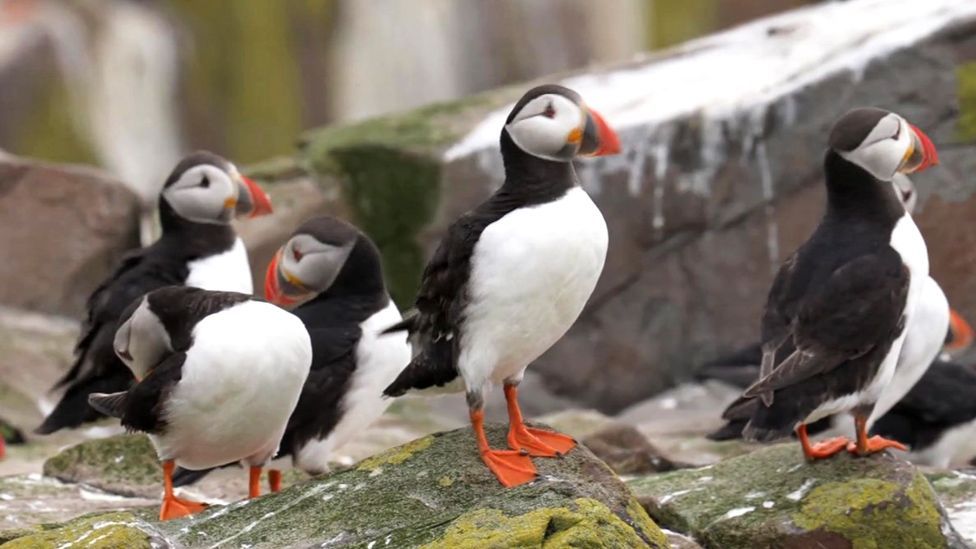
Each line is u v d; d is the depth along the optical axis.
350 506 8.39
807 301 9.23
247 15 31.86
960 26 15.95
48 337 16.19
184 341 9.12
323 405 10.44
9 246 17.20
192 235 12.25
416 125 17.20
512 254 8.30
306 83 32.22
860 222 9.49
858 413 9.42
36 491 10.92
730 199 16.19
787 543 8.94
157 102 30.89
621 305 16.39
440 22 32.28
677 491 9.84
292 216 16.66
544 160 8.57
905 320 9.33
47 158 29.17
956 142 15.98
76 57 30.06
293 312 10.70
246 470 11.56
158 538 7.84
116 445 11.31
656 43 34.22
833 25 17.38
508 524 7.70
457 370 8.63
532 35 32.69
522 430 8.77
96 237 17.33
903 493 9.02
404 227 16.81
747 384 13.71
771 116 16.03
